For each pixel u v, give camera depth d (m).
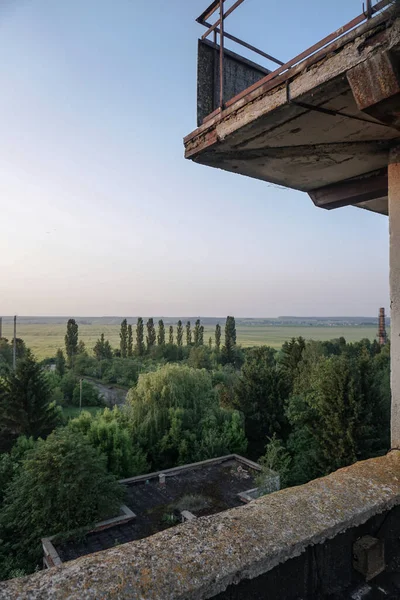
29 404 28.89
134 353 80.94
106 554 1.59
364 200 4.00
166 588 1.41
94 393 49.16
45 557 13.73
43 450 16.12
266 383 29.39
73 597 1.33
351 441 18.11
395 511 2.23
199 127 3.12
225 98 3.52
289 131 2.79
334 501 2.08
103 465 18.25
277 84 2.46
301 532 1.80
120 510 16.34
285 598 1.71
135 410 27.03
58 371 61.22
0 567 14.01
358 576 2.00
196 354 64.38
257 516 1.90
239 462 22.92
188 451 25.20
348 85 2.21
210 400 29.72
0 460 20.66
